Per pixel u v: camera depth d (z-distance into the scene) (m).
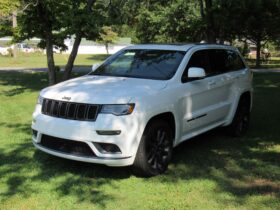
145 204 4.96
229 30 29.89
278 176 5.92
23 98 13.45
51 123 5.70
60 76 21.53
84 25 14.72
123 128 5.36
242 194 5.27
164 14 33.88
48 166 6.20
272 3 28.25
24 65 34.09
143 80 6.28
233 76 7.76
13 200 5.03
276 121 9.61
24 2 14.30
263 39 34.22
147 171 5.69
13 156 6.69
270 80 19.69
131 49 7.36
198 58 7.01
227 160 6.63
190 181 5.69
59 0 14.97
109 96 5.52
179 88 6.27
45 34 15.94
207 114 6.98
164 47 7.11
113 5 16.48
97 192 5.29
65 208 4.83
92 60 46.34
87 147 5.46
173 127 6.21
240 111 8.07
